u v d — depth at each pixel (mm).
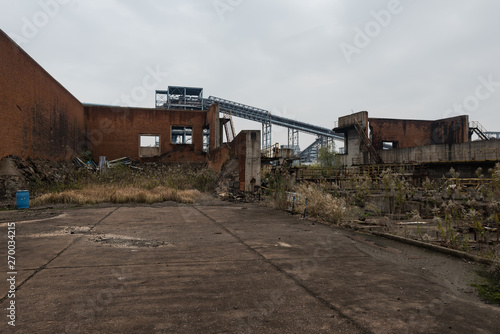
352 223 9570
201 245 6676
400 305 3590
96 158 37625
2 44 18703
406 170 31672
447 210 7375
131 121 38781
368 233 8492
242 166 21594
